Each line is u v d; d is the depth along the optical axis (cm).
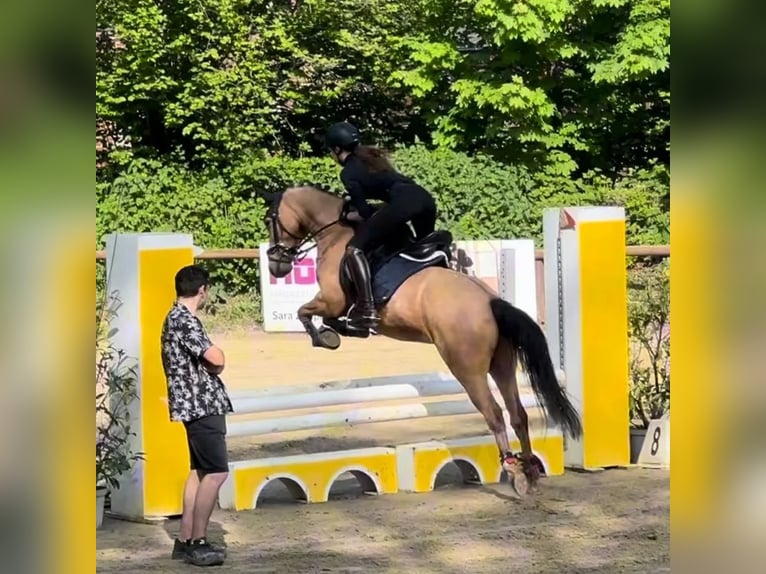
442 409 742
